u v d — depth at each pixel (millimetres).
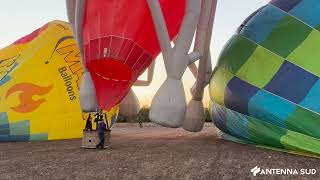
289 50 13461
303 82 12648
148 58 13344
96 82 13625
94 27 12953
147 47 13133
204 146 14594
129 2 12758
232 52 15516
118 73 13367
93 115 17250
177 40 13109
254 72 14062
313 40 13211
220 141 16672
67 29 19281
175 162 10875
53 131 16922
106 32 12797
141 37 12898
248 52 14727
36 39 18609
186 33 13000
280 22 14406
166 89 12922
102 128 14164
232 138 16438
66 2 13836
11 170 10258
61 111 17109
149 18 12805
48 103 16984
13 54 19000
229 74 15023
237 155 12094
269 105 13062
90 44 12961
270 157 11711
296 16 14102
